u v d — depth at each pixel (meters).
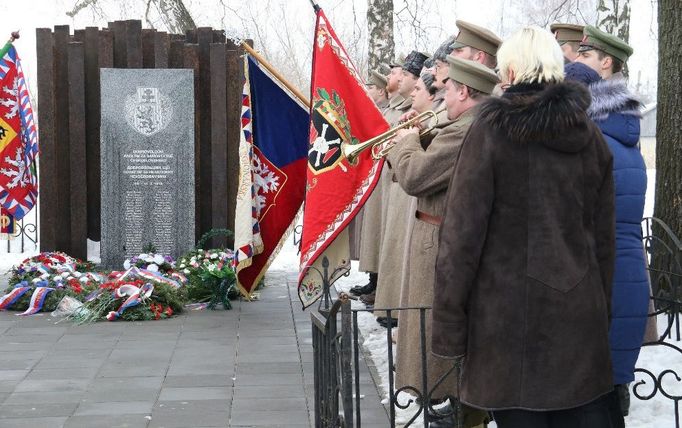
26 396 5.77
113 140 10.21
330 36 6.57
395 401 4.42
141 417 5.35
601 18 13.95
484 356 3.33
